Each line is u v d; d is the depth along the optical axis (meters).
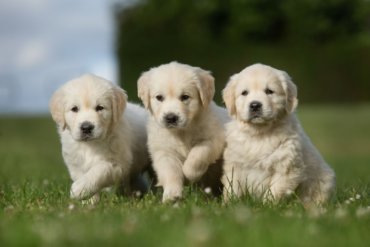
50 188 8.75
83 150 8.30
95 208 6.80
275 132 7.95
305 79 36.28
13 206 7.18
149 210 6.67
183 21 42.44
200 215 6.15
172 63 8.69
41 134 25.94
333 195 8.36
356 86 36.12
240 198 7.58
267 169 7.92
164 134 8.29
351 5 41.09
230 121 8.40
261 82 7.98
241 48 35.84
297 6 41.19
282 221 5.80
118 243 4.80
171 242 4.88
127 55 35.47
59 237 4.88
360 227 5.61
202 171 8.20
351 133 26.34
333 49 36.41
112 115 8.30
